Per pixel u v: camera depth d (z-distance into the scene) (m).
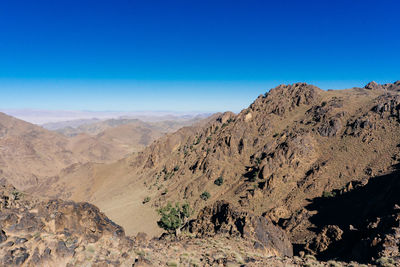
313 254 33.19
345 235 32.72
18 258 13.50
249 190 77.44
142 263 16.88
